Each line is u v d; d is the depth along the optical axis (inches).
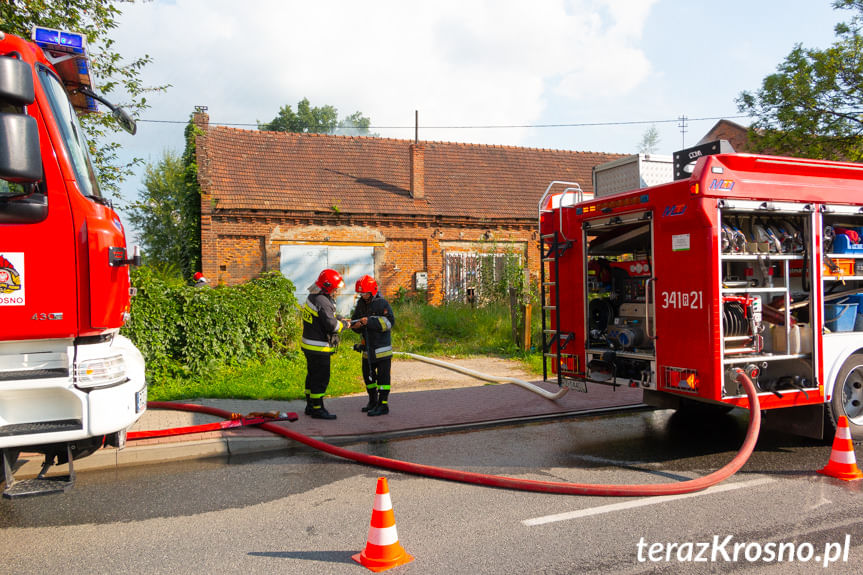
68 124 164.6
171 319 376.2
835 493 197.6
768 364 248.7
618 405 338.3
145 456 240.1
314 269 754.8
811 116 535.2
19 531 171.9
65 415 149.7
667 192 234.2
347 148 876.0
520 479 211.8
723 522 172.7
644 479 214.8
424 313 623.8
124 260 164.9
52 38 187.8
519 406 332.2
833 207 251.0
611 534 164.6
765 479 213.0
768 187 233.6
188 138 787.4
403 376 423.8
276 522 176.2
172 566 148.4
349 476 220.5
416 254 796.6
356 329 309.4
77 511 186.9
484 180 893.2
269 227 738.2
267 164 804.6
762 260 238.2
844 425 216.8
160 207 1000.9
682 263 229.8
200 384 366.0
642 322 263.6
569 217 286.5
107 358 154.6
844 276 256.5
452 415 310.3
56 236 146.5
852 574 141.4
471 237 816.3
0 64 129.6
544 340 304.2
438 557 150.9
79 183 156.8
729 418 314.7
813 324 244.2
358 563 148.5
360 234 771.4
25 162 132.7
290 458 245.6
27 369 147.0
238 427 271.3
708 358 220.8
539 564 146.6
